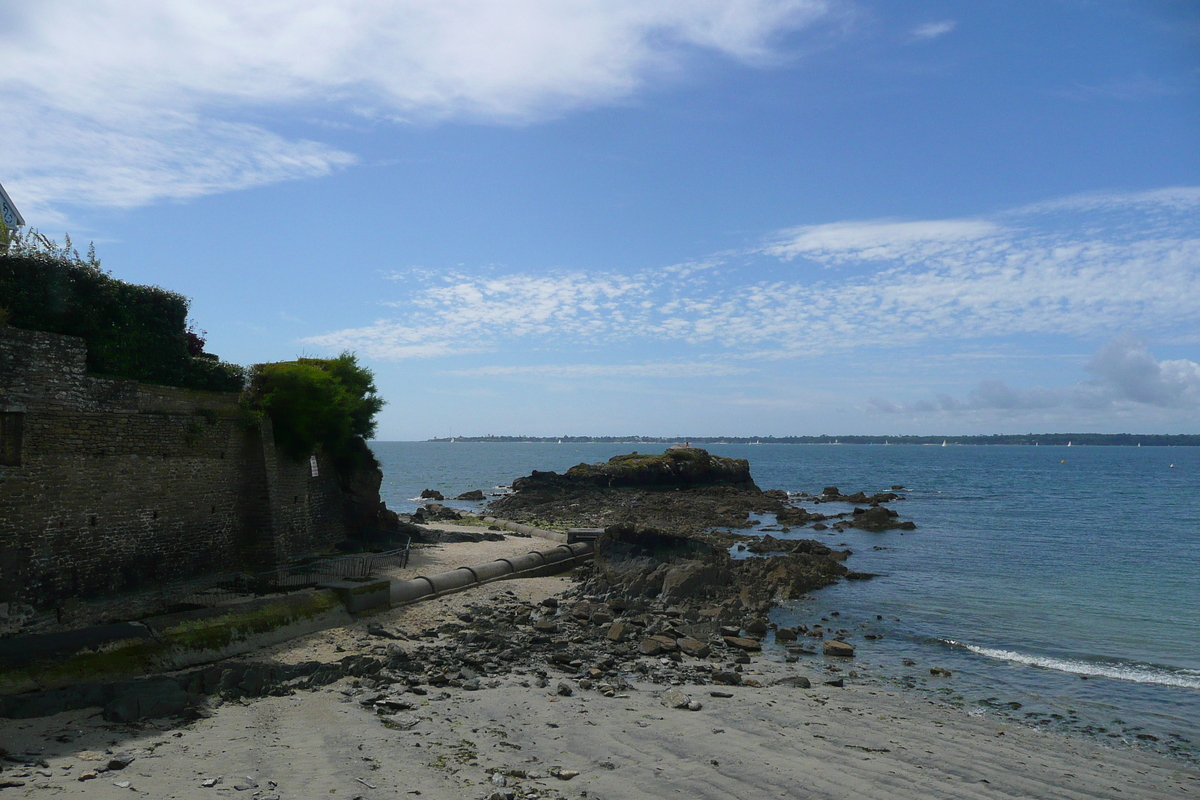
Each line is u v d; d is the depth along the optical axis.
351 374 37.75
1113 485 119.19
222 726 15.20
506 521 53.41
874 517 62.47
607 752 14.88
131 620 20.08
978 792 13.95
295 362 32.38
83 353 20.73
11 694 15.38
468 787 12.66
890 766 15.02
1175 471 168.25
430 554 35.94
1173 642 26.81
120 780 12.19
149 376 23.64
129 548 22.05
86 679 16.58
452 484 119.06
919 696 20.73
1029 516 71.19
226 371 27.23
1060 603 32.94
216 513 25.91
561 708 17.70
